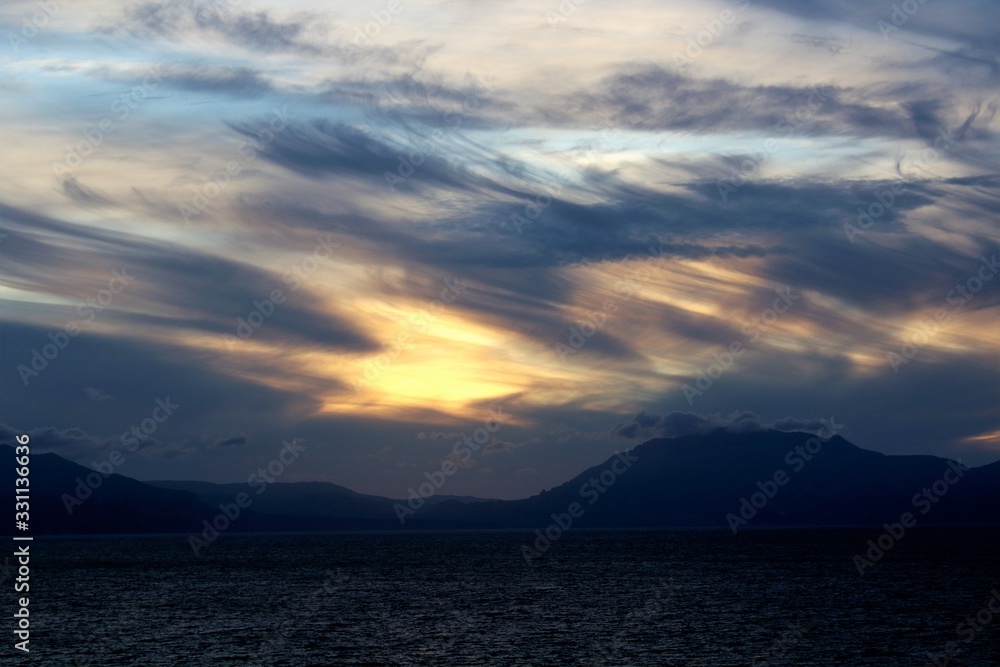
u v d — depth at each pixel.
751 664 46.22
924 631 56.44
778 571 108.94
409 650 50.88
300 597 81.25
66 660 48.28
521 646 51.94
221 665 46.91
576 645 52.06
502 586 92.06
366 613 68.19
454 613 67.69
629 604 72.88
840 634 55.38
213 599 79.75
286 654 49.94
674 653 49.34
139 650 51.25
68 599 79.62
